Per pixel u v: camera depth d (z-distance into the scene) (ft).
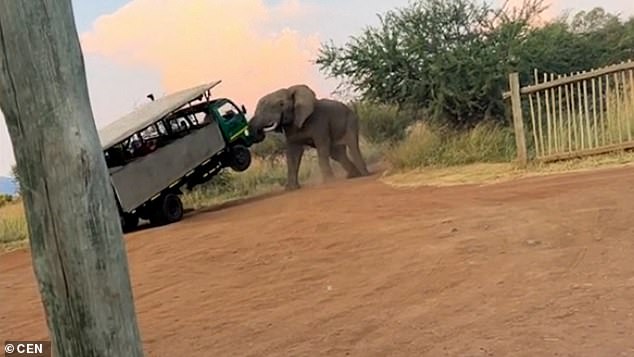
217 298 18.61
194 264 23.50
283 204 36.88
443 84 49.90
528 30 52.85
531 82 49.90
